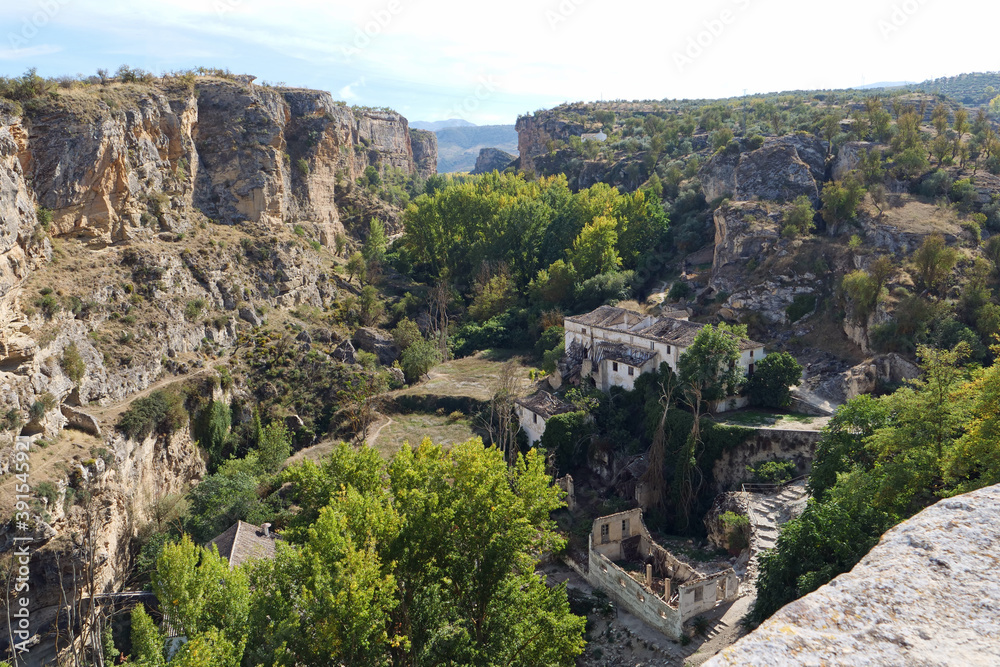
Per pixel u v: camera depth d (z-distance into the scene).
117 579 58.50
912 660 6.96
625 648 46.12
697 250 116.38
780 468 61.12
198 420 77.56
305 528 35.53
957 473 34.44
